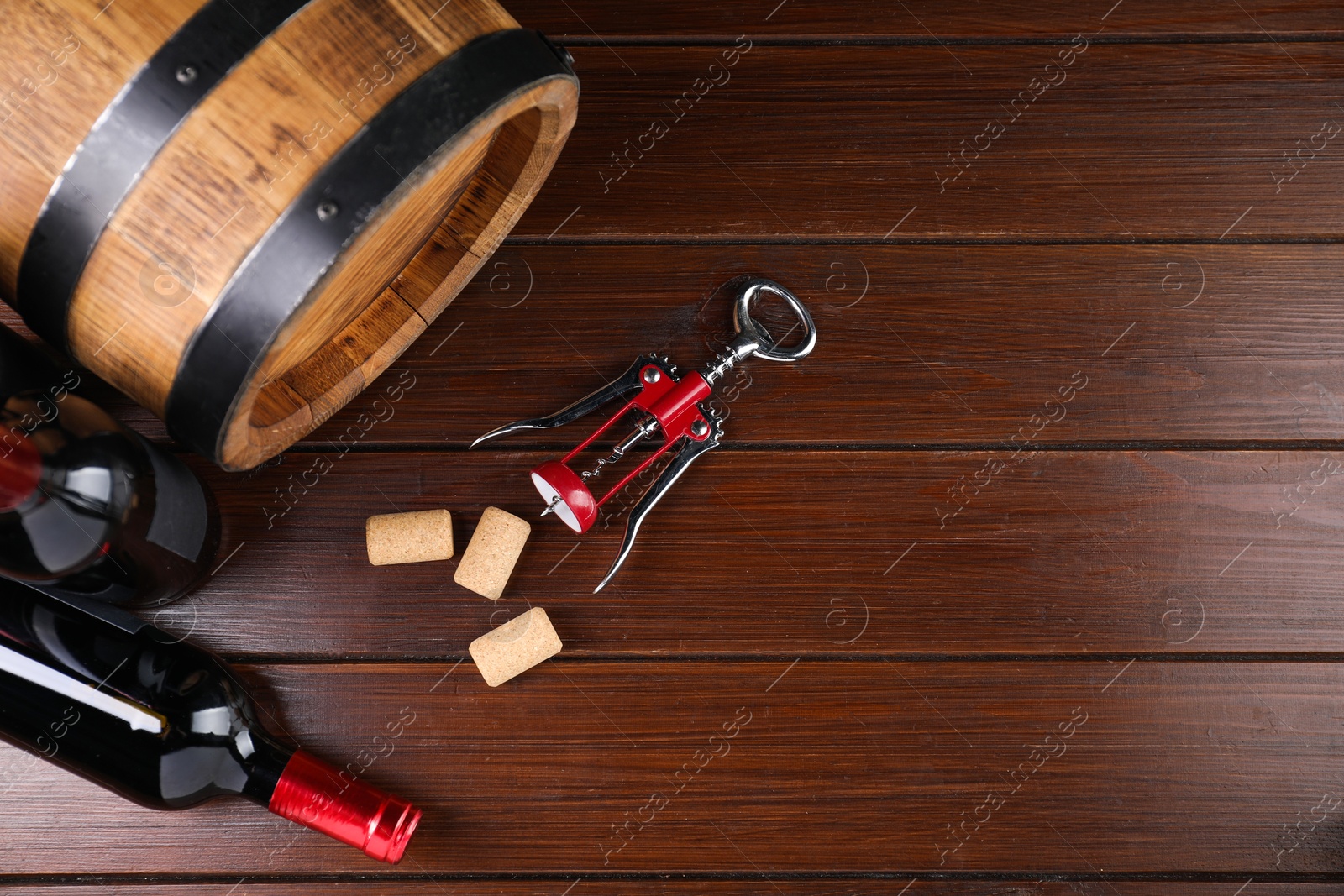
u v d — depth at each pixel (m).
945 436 1.06
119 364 0.73
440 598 1.04
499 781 1.03
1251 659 1.07
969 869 1.05
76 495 0.79
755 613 1.05
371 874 1.03
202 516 0.96
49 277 0.70
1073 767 1.06
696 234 1.06
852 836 1.05
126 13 0.62
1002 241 1.08
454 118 0.66
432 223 0.86
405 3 0.67
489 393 1.05
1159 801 1.06
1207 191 1.08
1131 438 1.07
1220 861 1.06
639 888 1.04
